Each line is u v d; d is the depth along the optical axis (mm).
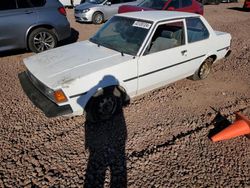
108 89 3818
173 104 4746
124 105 4566
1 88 5059
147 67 4188
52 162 3232
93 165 3223
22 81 4219
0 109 4312
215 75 6176
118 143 3635
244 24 12617
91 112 3836
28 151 3396
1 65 6277
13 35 6434
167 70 4578
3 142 3543
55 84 3381
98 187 2920
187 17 4797
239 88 5594
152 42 4246
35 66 3949
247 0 17812
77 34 9711
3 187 2854
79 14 11914
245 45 8742
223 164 3355
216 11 17406
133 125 4047
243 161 3434
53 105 3457
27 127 3883
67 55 4184
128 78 3996
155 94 5039
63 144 3553
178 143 3693
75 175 3061
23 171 3074
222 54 5758
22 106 4449
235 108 4750
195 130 4031
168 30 4473
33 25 6641
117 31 4602
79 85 3482
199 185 3012
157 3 9164
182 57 4738
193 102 4875
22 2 6445
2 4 6188
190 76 5594
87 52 4242
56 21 7004
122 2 12570
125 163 3273
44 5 6797
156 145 3637
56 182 2949
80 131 3836
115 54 4117
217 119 4367
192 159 3410
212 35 5305
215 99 5051
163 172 3166
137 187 2936
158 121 4191
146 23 4312
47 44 7105
